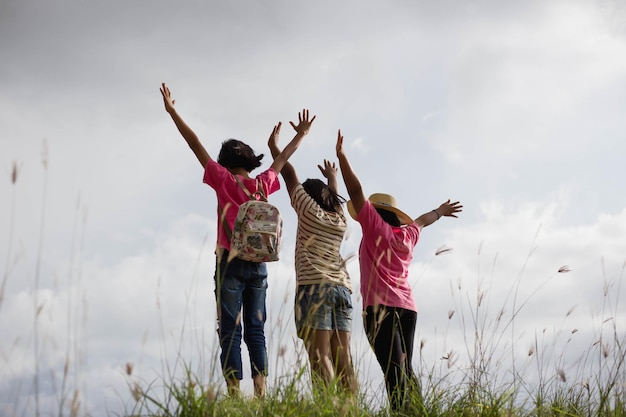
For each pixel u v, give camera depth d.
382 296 4.84
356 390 4.43
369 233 5.01
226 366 4.68
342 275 5.10
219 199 5.16
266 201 5.23
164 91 5.32
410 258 5.18
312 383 4.46
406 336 4.89
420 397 4.60
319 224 5.12
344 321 5.05
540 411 4.73
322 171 5.94
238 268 4.97
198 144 5.28
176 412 3.85
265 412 4.12
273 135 5.84
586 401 4.99
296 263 5.11
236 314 4.90
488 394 4.73
